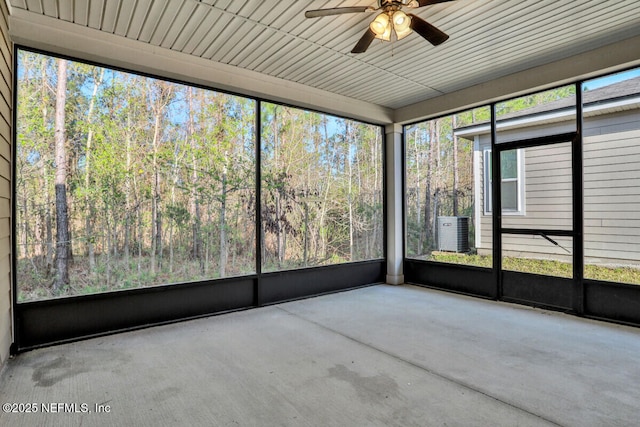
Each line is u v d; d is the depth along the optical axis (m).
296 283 4.71
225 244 4.12
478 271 4.77
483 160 4.75
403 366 2.61
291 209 4.72
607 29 3.14
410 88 4.65
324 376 2.46
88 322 3.26
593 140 3.93
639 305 3.45
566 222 3.96
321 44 3.40
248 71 4.02
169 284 3.72
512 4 2.73
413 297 4.76
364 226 5.53
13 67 2.87
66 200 3.18
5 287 2.62
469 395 2.18
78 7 2.73
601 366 2.58
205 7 2.75
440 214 5.24
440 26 3.06
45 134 3.08
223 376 2.46
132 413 2.00
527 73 4.04
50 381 2.38
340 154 5.23
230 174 4.16
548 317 3.82
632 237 3.80
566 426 1.86
